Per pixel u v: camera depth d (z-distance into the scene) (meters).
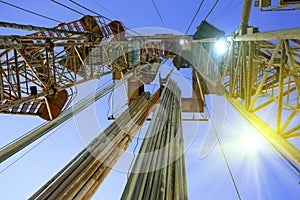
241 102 7.41
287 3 5.00
